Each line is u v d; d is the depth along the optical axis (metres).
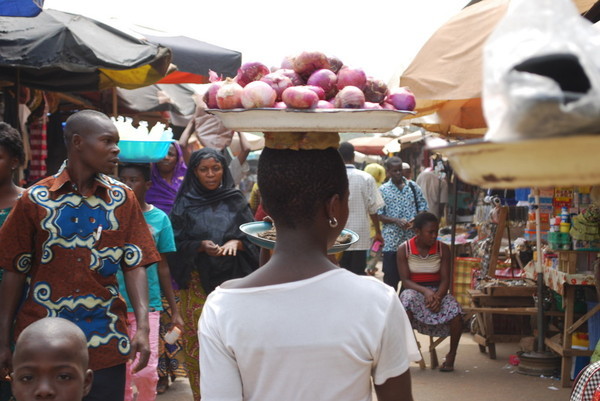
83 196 3.02
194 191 5.21
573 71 0.74
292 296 1.60
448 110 6.46
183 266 5.00
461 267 8.70
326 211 1.69
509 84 0.73
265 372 1.59
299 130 1.66
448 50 4.73
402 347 1.66
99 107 8.84
